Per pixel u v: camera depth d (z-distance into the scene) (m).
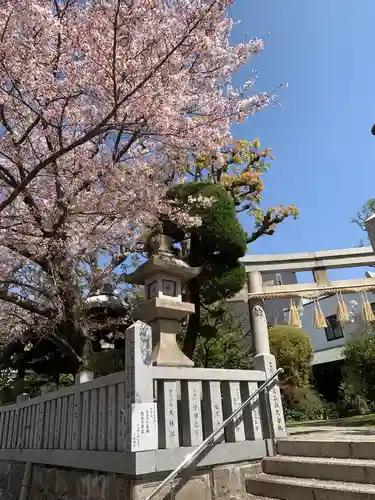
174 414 4.01
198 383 4.31
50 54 6.09
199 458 3.96
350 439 4.21
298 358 12.59
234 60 7.04
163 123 6.34
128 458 3.60
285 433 4.77
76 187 7.02
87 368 7.41
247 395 4.67
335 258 7.45
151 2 5.58
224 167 10.62
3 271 8.39
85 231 7.82
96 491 4.11
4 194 7.55
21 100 6.14
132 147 7.82
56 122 6.62
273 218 9.90
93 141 7.52
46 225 7.48
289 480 3.88
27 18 5.48
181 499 3.73
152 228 6.59
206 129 6.88
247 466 4.29
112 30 5.71
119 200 6.98
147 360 3.94
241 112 6.88
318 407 13.14
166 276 4.99
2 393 10.01
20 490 6.18
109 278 8.98
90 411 4.61
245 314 12.32
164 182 8.10
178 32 5.80
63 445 5.11
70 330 8.22
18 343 9.66
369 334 14.45
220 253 7.29
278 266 7.45
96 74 5.89
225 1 5.60
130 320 8.87
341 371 15.68
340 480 3.65
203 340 10.08
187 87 7.07
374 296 15.95
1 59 5.59
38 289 8.15
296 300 7.44
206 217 7.14
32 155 7.32
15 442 6.89
